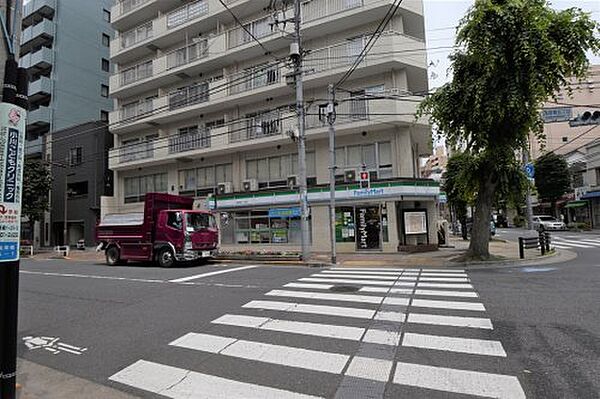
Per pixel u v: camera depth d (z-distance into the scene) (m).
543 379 4.08
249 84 23.94
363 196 19.61
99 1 38.44
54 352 5.70
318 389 4.05
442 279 10.69
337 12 20.55
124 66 31.86
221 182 25.83
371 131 20.75
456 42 13.60
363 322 6.45
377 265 15.06
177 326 6.69
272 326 6.41
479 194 15.07
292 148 23.19
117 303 8.84
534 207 49.69
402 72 19.77
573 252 17.08
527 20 12.51
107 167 31.98
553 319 6.20
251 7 24.09
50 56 34.28
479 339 5.39
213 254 17.45
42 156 34.72
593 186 34.00
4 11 3.74
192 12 26.45
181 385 4.32
